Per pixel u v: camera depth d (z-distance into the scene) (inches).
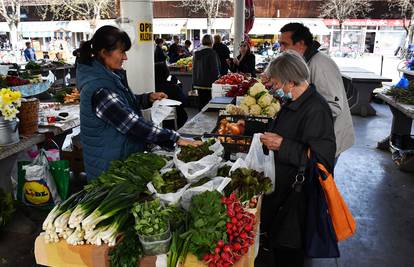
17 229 125.3
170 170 75.5
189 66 379.6
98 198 64.2
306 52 106.4
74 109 179.2
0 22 1085.8
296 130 81.0
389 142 228.5
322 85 103.6
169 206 63.4
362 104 321.4
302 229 79.1
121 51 82.6
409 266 115.0
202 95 281.6
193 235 56.0
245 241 57.1
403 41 946.1
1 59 890.1
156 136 81.4
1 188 130.8
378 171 193.9
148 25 148.3
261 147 84.3
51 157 147.4
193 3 1027.9
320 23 965.8
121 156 84.8
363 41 977.5
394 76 583.8
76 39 1109.7
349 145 112.3
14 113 119.2
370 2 936.9
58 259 61.2
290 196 79.8
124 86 90.0
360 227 137.4
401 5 858.8
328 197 77.7
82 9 976.3
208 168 71.4
